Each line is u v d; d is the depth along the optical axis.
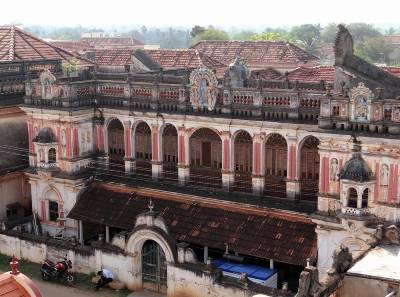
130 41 121.31
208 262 32.06
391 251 25.41
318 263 31.64
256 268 33.47
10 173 43.53
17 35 49.97
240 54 62.53
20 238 39.22
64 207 41.19
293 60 58.75
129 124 39.56
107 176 41.16
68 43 92.88
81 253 36.66
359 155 30.25
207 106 35.94
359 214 29.94
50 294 34.62
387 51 141.62
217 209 36.06
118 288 35.09
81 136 40.66
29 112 41.50
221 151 36.53
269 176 35.16
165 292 34.53
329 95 30.72
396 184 29.42
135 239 34.34
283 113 33.59
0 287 17.95
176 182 38.56
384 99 29.34
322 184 31.61
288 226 33.50
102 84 40.72
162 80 40.69
